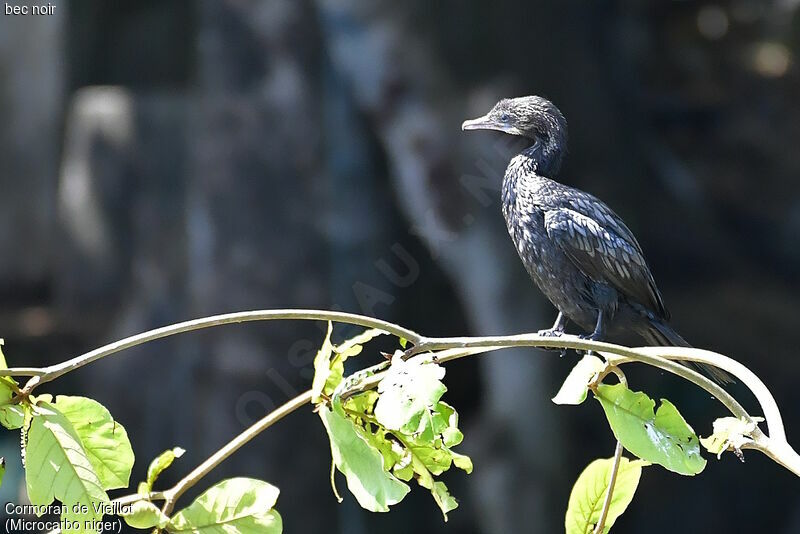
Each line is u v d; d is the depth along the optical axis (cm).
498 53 1355
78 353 1789
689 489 1802
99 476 373
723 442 374
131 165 1820
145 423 1577
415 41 1288
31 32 1930
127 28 2066
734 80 2166
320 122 1382
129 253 1812
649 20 2162
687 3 2189
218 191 1392
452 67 1312
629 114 1830
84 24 2025
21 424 350
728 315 1889
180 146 1820
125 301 1786
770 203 2042
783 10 2256
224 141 1392
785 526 1761
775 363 1852
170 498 390
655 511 1794
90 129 1859
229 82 1392
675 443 379
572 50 1581
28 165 1925
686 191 1967
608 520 430
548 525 1434
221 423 1362
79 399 372
